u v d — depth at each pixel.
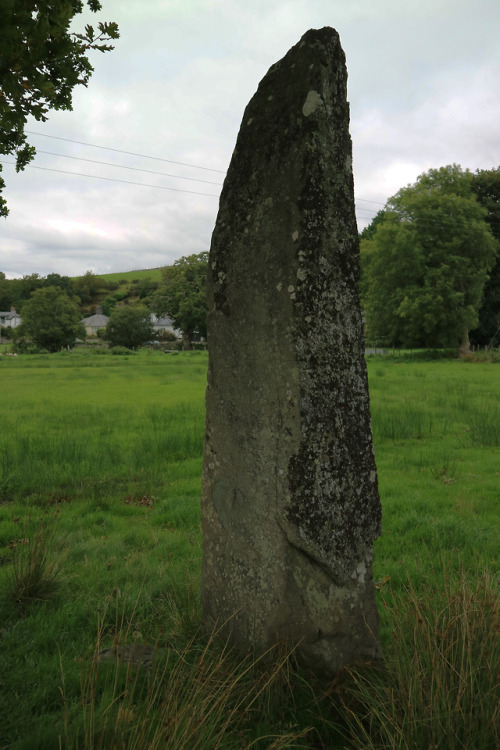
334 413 2.97
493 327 54.94
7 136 3.55
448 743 2.33
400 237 44.03
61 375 34.16
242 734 2.69
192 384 27.16
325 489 2.92
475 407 15.45
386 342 61.47
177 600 3.91
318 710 2.79
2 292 154.88
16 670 3.28
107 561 5.14
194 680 2.69
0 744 2.61
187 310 87.31
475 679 2.48
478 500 7.19
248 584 3.11
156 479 8.74
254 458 3.08
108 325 85.19
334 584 2.96
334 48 3.00
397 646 2.88
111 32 3.35
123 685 3.00
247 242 3.15
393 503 7.10
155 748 2.20
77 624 3.94
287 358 2.93
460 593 2.92
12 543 5.70
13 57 2.88
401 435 12.30
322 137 2.94
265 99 3.20
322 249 2.95
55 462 9.71
